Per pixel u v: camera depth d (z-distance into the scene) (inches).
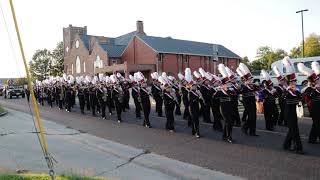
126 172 313.4
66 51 2869.1
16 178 263.1
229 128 418.3
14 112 877.8
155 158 357.1
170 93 511.5
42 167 326.0
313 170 294.2
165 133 497.0
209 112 574.6
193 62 2245.3
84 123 634.8
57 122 662.5
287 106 358.3
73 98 982.4
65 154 388.5
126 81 812.0
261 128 506.9
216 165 320.8
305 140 414.0
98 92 697.6
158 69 2020.2
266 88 490.9
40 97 1114.7
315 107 388.2
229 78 425.4
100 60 2317.9
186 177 292.4
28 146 429.1
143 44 2112.5
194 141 432.5
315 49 2674.7
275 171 295.1
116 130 541.3
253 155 350.6
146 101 561.6
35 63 3469.5
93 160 360.2
